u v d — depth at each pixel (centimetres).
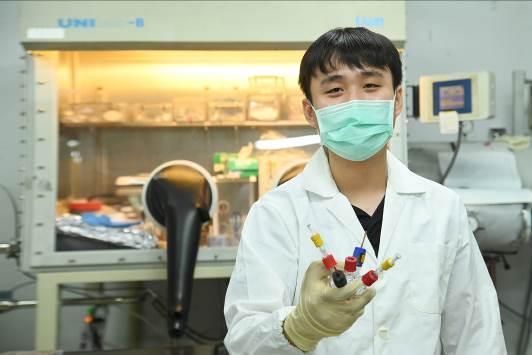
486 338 99
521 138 186
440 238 101
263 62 170
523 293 204
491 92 169
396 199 104
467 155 185
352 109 97
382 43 98
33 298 183
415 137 210
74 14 146
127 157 186
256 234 102
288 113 175
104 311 203
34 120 149
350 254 99
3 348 189
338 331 75
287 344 82
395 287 96
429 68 215
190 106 181
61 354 136
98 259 149
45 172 149
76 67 169
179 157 187
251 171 173
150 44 148
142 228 163
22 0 145
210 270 153
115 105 178
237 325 91
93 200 180
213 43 149
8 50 193
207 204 152
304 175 109
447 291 103
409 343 94
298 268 99
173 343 204
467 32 215
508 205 163
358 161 103
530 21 213
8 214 175
